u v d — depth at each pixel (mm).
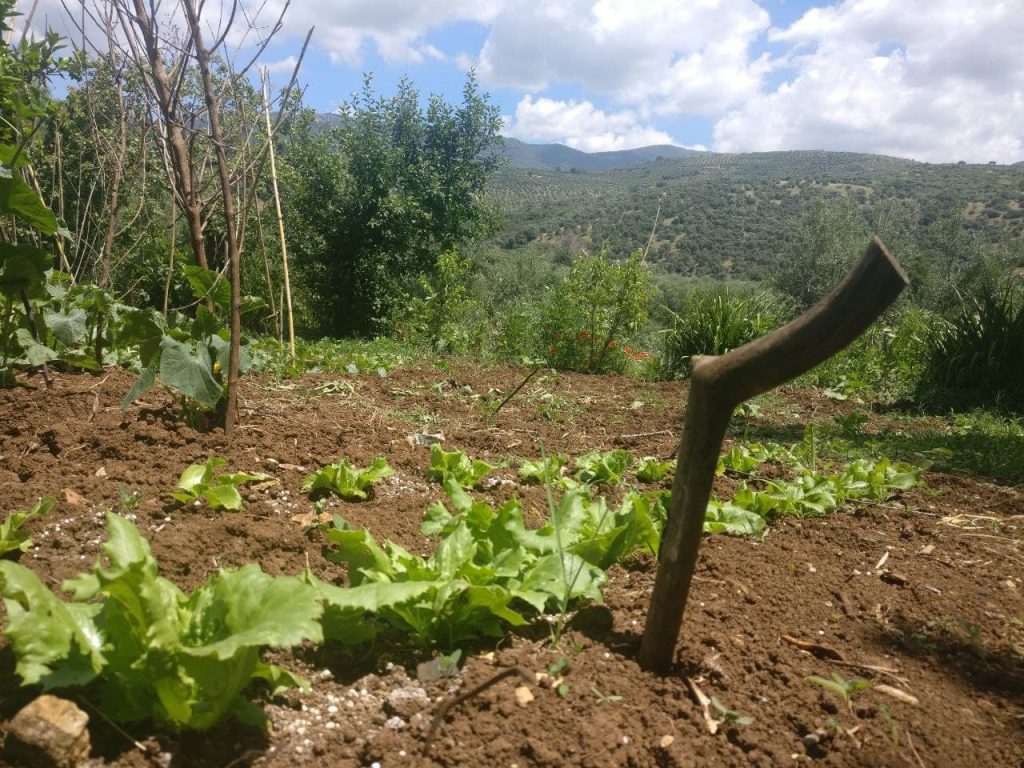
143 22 3639
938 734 1871
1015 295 9016
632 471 4203
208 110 3645
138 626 1601
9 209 3953
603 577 2334
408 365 8477
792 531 3314
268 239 13508
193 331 3771
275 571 2434
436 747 1706
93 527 2621
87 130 8102
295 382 5992
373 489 3346
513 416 5824
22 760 1508
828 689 2006
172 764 1578
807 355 1591
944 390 8195
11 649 1854
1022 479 4652
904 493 4109
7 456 3234
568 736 1751
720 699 1936
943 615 2549
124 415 3889
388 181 16562
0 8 4633
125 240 10414
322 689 1903
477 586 2018
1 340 4191
